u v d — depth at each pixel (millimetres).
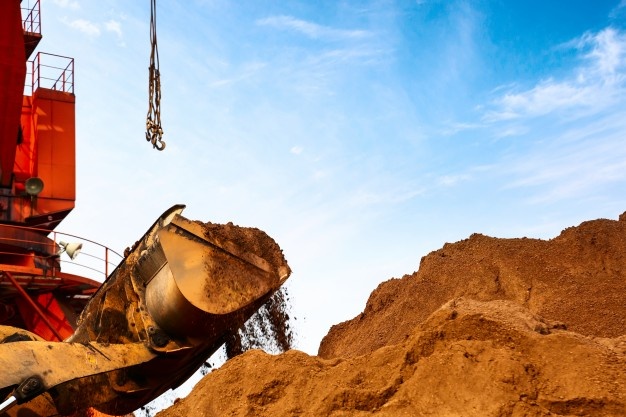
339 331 12539
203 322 8594
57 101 20469
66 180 19828
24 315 17484
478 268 10344
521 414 5832
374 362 7012
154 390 9383
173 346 8812
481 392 6102
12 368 7766
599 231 9844
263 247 9164
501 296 9734
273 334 9547
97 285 17750
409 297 10727
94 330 9227
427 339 6852
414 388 6367
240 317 8836
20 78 16938
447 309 7195
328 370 7266
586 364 6062
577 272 9398
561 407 5844
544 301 9125
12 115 17156
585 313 8391
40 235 17469
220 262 8680
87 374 8164
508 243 10656
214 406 7504
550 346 6359
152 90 11031
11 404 7684
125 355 8594
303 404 6965
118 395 9156
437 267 11039
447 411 6074
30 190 18656
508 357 6270
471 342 6578
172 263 8492
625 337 6816
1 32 16719
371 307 12086
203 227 8719
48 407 8969
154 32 11102
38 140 19906
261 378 7461
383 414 6293
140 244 9219
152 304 8883
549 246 10125
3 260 17109
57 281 17125
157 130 10992
